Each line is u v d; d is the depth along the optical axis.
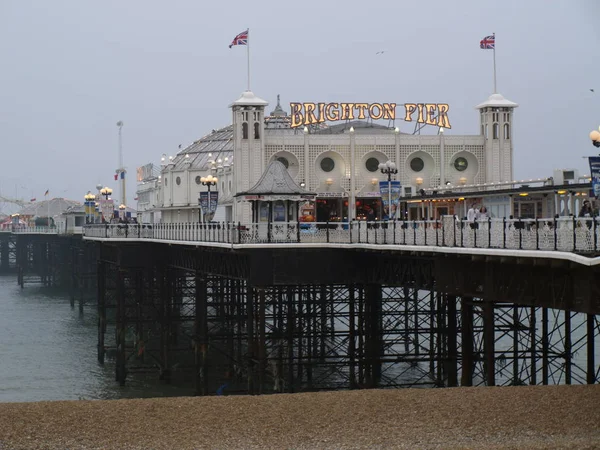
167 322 79.38
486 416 37.28
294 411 39.59
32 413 40.03
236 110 79.62
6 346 94.62
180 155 121.56
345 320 96.25
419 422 37.12
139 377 78.44
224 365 72.88
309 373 65.75
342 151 81.31
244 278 60.44
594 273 37.84
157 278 89.19
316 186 80.62
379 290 66.31
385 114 87.06
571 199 50.91
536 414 37.03
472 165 85.00
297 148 80.31
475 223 44.88
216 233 63.19
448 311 57.84
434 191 69.31
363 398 41.50
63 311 125.50
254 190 62.69
